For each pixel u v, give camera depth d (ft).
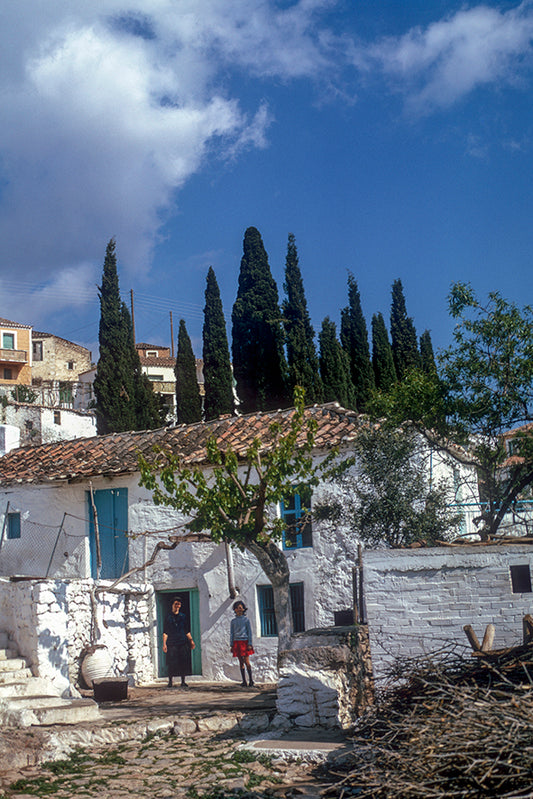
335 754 29.58
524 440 46.91
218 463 40.78
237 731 35.96
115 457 66.44
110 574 63.10
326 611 55.01
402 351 126.93
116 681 46.55
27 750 33.14
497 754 21.56
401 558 38.04
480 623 36.94
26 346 196.65
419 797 21.68
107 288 113.50
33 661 45.96
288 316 107.86
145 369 178.91
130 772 30.25
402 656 36.81
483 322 47.42
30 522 67.00
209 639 58.49
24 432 123.03
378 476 45.60
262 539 39.68
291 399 102.47
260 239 113.80
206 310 116.98
